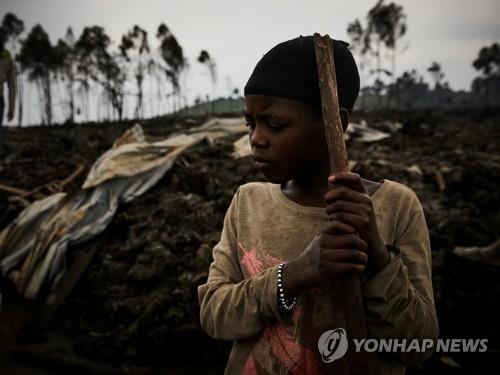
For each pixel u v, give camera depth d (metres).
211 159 6.97
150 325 3.17
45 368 3.10
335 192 0.92
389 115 39.03
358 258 0.90
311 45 1.01
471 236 4.48
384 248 0.97
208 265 3.58
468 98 107.75
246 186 1.28
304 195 1.14
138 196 4.96
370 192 1.13
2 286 4.25
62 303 3.75
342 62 1.05
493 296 3.57
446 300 3.52
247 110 1.05
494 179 6.56
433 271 3.75
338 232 0.91
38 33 56.84
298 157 1.02
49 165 8.35
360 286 0.97
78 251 4.30
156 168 5.27
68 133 19.69
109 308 3.54
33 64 57.47
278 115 0.99
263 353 1.12
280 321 1.03
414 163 8.46
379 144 11.52
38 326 3.45
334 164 0.92
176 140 6.36
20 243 4.52
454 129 22.34
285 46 1.02
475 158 9.76
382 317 0.96
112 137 16.47
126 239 4.32
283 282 0.99
